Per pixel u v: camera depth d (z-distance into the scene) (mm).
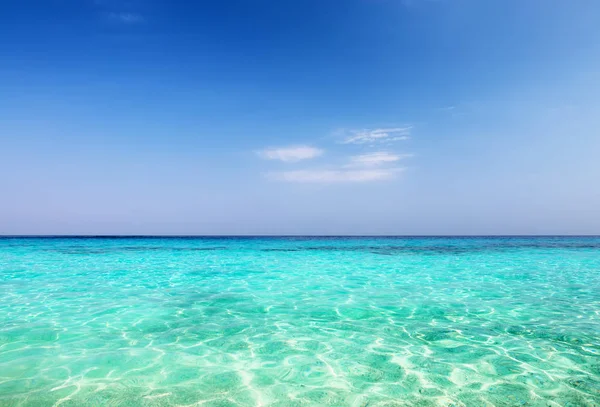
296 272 14844
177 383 4383
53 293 10133
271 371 4742
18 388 4215
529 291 10453
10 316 7543
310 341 5969
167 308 8289
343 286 11398
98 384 4336
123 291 10469
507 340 5992
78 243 39844
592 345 5746
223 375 4613
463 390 4203
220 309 8219
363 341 5965
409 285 11531
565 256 22453
